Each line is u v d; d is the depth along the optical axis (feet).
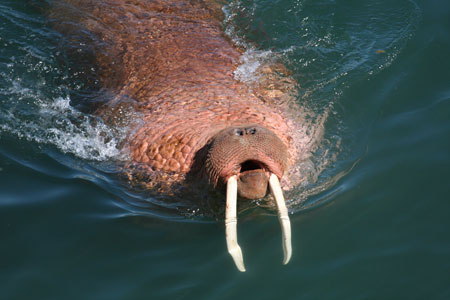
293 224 48.73
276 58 71.82
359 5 82.99
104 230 49.26
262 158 44.09
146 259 45.80
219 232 48.52
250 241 46.80
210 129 53.31
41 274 44.55
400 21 79.05
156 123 57.57
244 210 50.11
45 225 49.93
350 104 64.28
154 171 54.60
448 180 52.37
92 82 69.15
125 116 61.11
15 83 71.36
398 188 51.98
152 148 55.62
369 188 52.24
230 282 42.93
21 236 48.62
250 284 42.68
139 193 53.93
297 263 44.47
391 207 49.88
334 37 76.89
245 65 67.87
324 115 62.34
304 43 75.72
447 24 77.51
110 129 61.11
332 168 55.42
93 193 54.19
